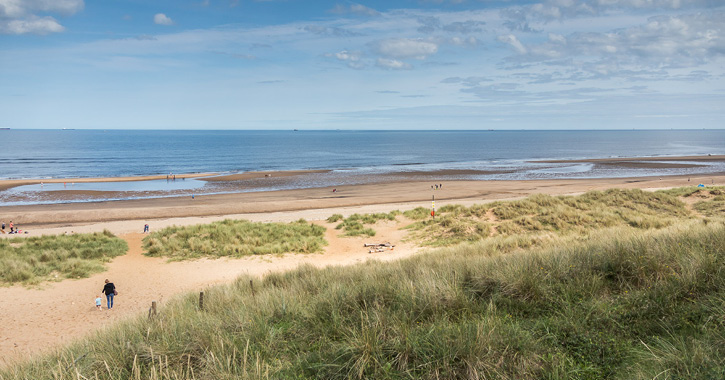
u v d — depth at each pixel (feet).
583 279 21.40
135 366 15.84
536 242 56.75
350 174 267.80
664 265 20.99
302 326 20.27
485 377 13.82
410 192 184.03
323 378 14.96
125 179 239.91
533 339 15.92
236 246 78.69
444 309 19.90
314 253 76.64
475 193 177.47
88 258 71.61
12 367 19.45
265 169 312.50
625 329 16.42
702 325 15.29
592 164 322.14
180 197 177.68
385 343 16.02
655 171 266.98
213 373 15.25
